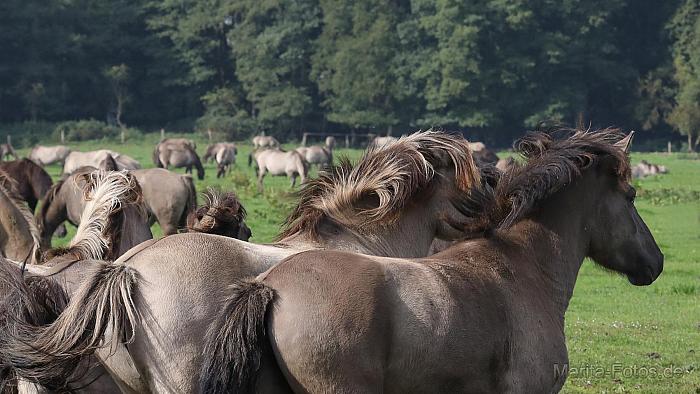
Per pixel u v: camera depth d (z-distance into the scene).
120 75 120.56
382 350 7.36
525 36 116.38
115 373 8.01
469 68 113.56
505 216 9.05
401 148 9.68
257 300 7.30
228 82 129.75
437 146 9.82
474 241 8.73
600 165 9.41
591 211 9.41
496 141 121.25
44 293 8.68
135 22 129.75
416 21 119.88
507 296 8.31
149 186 22.91
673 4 121.44
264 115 121.06
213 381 7.17
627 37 123.75
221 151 62.28
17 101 119.12
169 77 126.88
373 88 118.75
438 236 9.92
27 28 118.62
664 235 34.31
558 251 9.10
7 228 14.36
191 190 23.38
